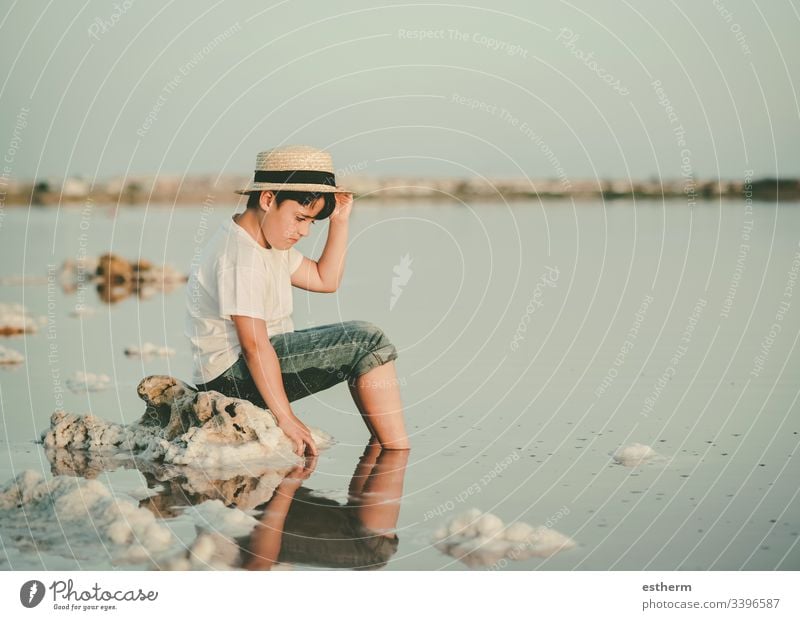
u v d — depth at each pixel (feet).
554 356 19.02
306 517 9.70
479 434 13.23
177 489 10.65
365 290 28.81
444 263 34.88
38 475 10.42
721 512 9.79
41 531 9.23
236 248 12.51
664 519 9.62
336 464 11.79
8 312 24.00
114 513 9.43
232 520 9.53
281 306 13.08
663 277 30.55
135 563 8.55
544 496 10.37
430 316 24.14
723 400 14.99
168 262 35.45
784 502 10.09
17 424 13.84
